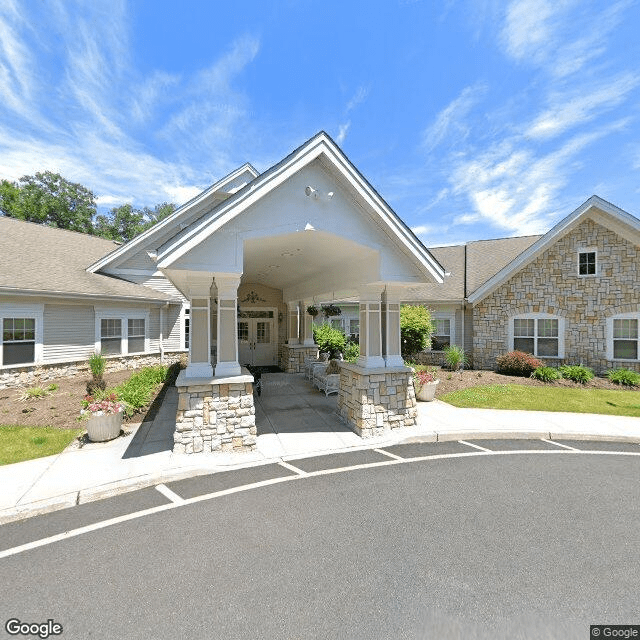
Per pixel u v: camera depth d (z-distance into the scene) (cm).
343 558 359
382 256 736
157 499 486
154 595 310
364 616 287
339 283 922
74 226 3881
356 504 469
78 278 1406
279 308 1691
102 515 445
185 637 268
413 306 1666
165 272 625
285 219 661
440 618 285
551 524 421
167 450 642
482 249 2073
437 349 1830
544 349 1544
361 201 700
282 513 447
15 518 438
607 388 1246
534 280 1562
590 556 361
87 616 289
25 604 301
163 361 1720
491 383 1314
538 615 288
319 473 568
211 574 337
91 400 732
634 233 1380
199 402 630
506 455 653
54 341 1264
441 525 420
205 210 1700
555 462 619
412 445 707
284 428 787
